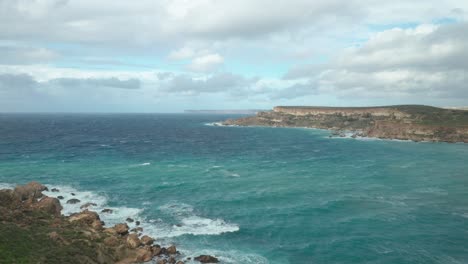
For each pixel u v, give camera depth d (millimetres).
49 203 49625
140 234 43188
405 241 41656
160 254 37719
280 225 47219
